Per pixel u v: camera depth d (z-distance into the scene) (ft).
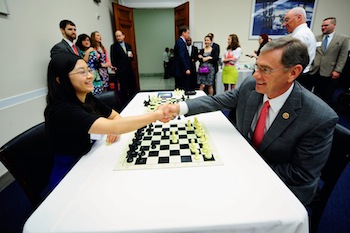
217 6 14.38
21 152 2.88
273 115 3.08
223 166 2.60
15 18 5.95
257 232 1.79
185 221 1.79
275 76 2.66
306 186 2.78
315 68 10.83
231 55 12.16
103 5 13.38
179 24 15.29
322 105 2.72
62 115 2.79
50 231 1.72
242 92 3.74
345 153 2.81
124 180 2.38
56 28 8.05
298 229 1.79
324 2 14.03
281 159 3.09
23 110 6.25
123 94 13.01
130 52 13.06
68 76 2.88
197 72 13.73
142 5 15.37
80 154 3.07
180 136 3.51
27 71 6.44
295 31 6.68
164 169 2.57
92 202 2.04
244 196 2.06
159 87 19.93
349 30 14.66
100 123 2.73
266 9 14.20
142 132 3.68
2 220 4.55
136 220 1.82
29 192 2.91
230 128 3.80
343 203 4.83
